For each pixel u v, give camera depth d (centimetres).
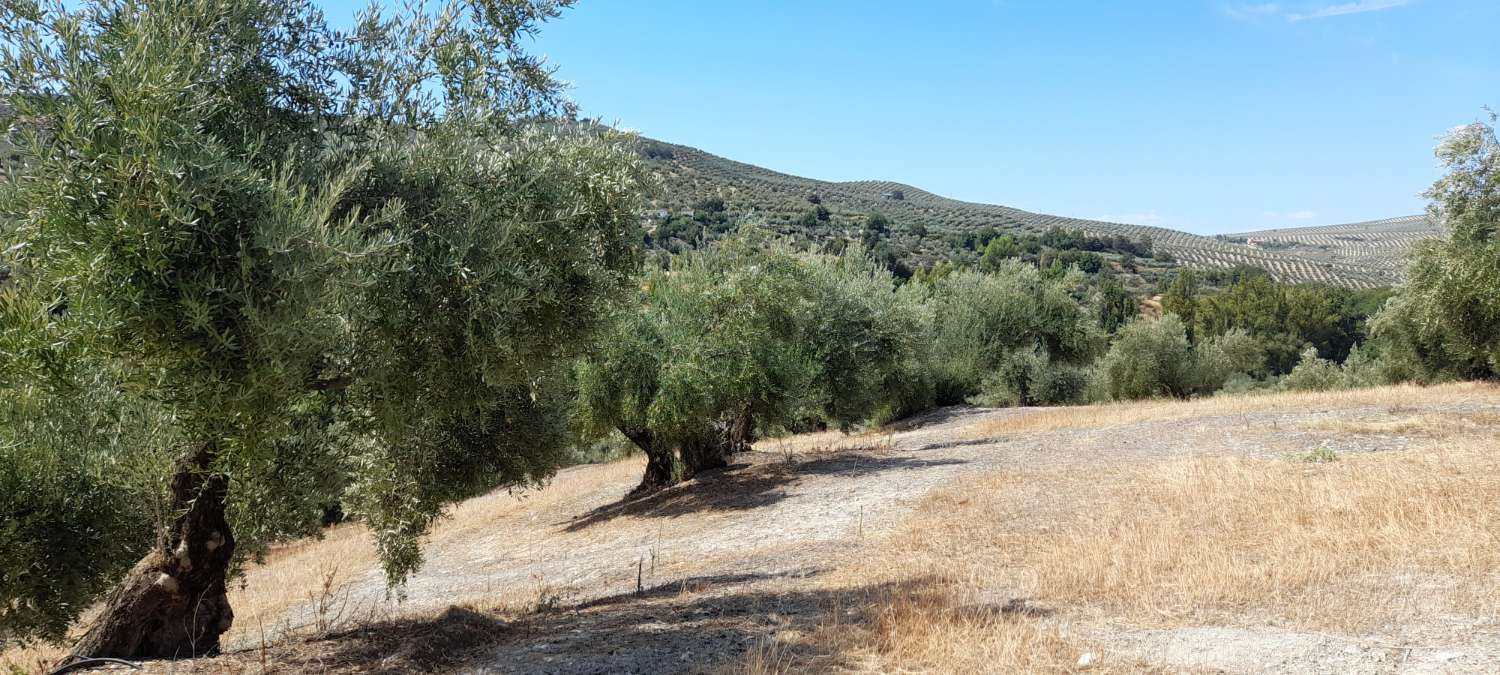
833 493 1702
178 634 772
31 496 822
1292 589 733
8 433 762
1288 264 16675
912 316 2892
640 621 814
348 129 707
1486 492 966
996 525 1163
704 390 1914
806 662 627
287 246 500
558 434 1353
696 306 2081
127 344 507
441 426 1112
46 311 506
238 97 646
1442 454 1241
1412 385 2495
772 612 813
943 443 2369
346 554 2169
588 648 704
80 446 816
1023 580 852
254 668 701
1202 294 10762
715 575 1132
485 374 650
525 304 672
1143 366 4231
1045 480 1436
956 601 782
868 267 3162
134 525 902
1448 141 2056
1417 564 766
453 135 701
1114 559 868
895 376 3316
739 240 2219
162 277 488
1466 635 591
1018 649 626
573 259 714
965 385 4247
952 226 16975
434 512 1145
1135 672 571
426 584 1628
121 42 552
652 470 2322
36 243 514
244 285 497
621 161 791
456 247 626
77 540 854
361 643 771
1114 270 13075
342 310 582
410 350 661
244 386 521
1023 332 4200
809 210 13662
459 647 755
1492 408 1734
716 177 16038
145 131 486
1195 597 735
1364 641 600
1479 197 2033
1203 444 1664
